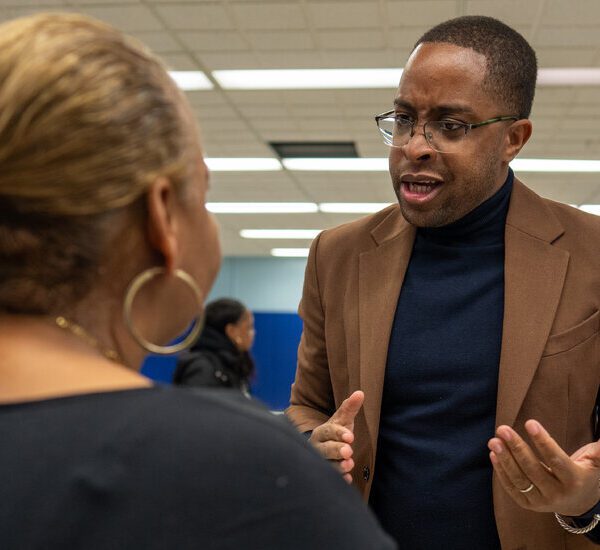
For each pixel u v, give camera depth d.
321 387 1.33
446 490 1.10
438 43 1.11
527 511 1.07
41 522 0.45
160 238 0.55
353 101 5.62
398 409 1.17
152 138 0.53
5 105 0.49
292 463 0.48
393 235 1.25
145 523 0.45
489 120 1.09
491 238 1.18
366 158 7.21
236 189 8.66
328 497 0.48
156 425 0.48
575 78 4.98
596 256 1.13
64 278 0.52
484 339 1.13
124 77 0.52
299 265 14.39
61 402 0.49
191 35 4.54
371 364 1.17
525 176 7.80
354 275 1.26
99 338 0.56
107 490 0.45
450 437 1.12
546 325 1.09
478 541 1.09
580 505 0.93
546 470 0.89
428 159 1.10
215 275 0.65
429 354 1.14
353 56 4.79
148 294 0.58
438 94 1.08
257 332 11.85
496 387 1.11
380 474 1.17
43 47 0.51
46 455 0.46
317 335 1.32
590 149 6.66
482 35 1.11
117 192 0.51
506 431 0.88
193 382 3.23
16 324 0.53
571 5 3.95
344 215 10.15
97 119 0.50
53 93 0.50
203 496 0.46
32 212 0.50
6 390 0.50
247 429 0.49
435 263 1.20
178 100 0.57
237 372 3.39
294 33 4.48
